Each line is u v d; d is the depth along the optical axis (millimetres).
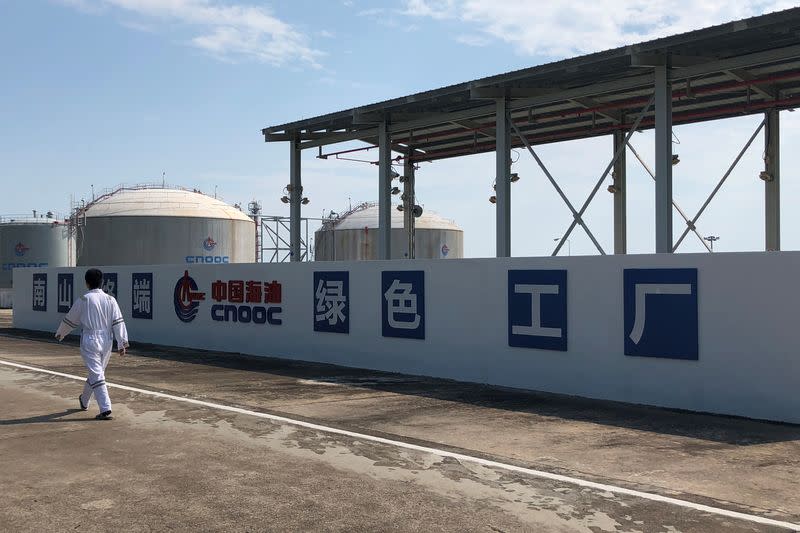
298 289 15445
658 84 15328
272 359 15672
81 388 11258
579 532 4879
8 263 44344
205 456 6938
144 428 8227
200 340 18188
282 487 5914
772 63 16516
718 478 6180
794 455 6988
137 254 41031
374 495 5699
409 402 10039
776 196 19453
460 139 24875
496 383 11711
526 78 16734
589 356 10508
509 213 18203
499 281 11680
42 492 5793
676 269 9570
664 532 4879
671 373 9625
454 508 5379
